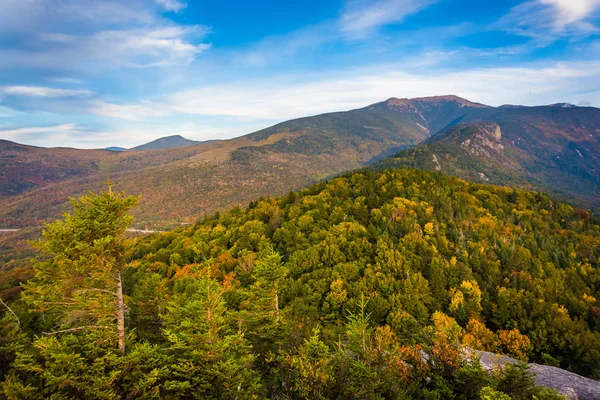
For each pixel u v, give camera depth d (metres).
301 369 16.09
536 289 56.84
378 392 15.14
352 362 16.50
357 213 91.19
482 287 59.34
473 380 15.22
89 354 15.30
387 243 68.56
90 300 16.31
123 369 14.75
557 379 20.94
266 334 23.97
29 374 15.85
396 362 17.12
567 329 44.81
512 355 42.03
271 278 26.48
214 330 16.64
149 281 41.38
